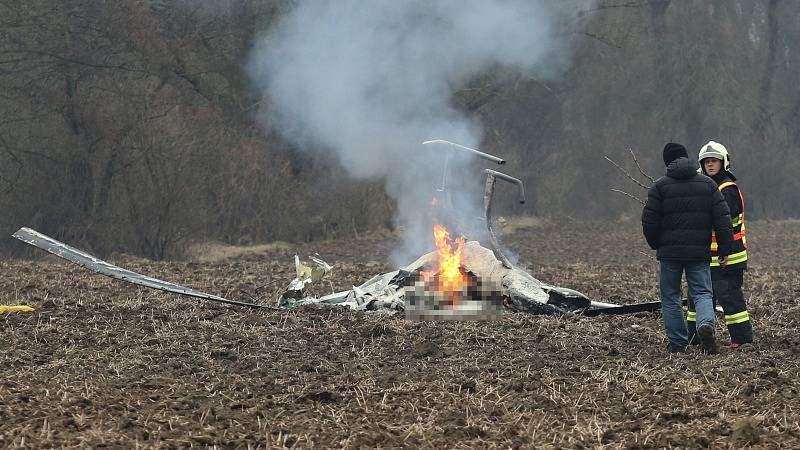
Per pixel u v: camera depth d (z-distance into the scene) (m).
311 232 90.25
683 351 26.17
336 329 28.83
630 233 103.06
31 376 22.83
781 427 18.80
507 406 20.50
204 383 22.56
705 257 25.92
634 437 18.30
